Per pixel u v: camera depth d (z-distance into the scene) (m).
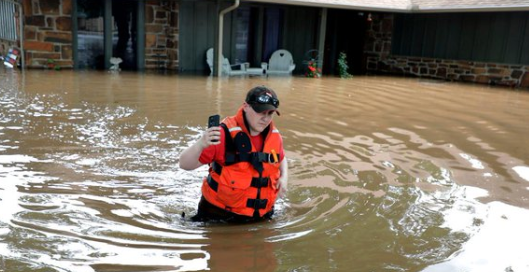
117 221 3.39
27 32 12.27
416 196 4.15
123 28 13.91
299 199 4.01
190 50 14.57
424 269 2.87
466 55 15.20
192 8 14.28
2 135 5.52
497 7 13.13
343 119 7.62
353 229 3.42
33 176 4.21
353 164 5.08
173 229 3.30
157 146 5.46
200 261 2.86
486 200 4.09
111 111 7.34
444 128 7.20
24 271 2.64
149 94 9.29
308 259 2.95
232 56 15.27
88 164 4.67
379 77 15.34
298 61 16.83
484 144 6.21
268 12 15.68
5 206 3.52
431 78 15.80
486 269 2.90
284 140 6.03
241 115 3.18
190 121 6.89
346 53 18.27
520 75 13.88
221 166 3.22
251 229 3.35
